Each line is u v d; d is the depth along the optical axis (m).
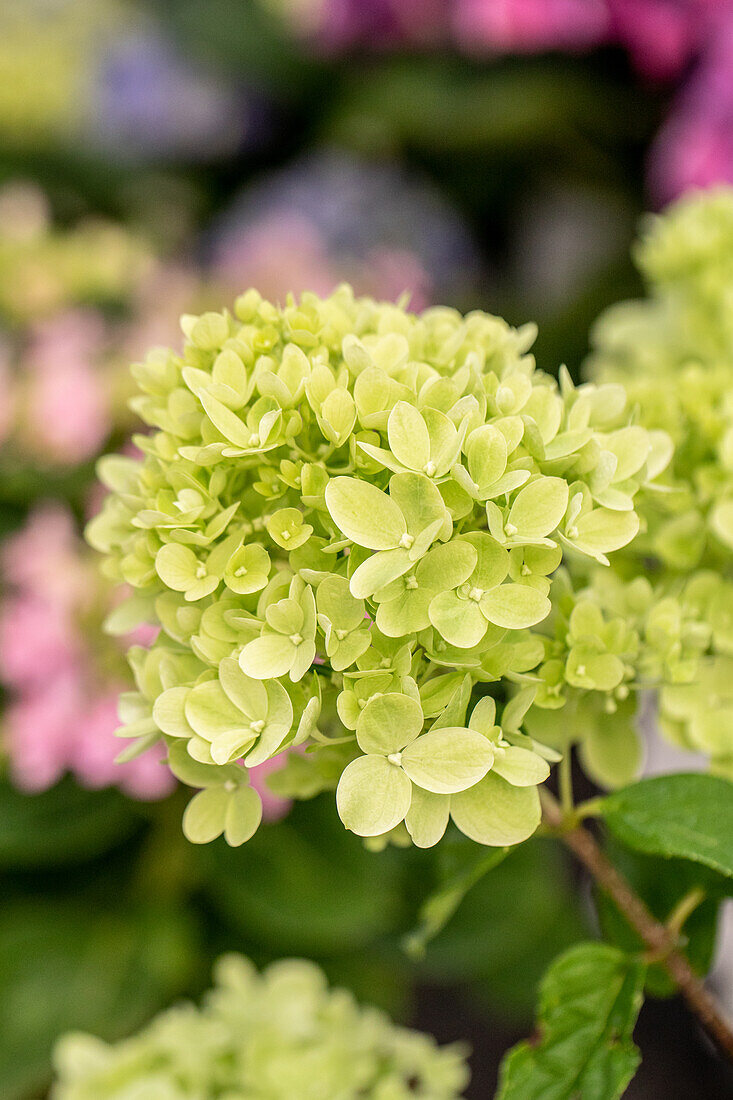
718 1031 0.62
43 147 1.89
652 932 0.62
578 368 1.49
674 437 0.64
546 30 1.33
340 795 0.55
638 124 1.41
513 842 0.56
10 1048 1.00
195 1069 0.72
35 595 1.04
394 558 0.56
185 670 0.58
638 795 0.61
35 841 1.07
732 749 0.62
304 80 1.76
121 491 0.62
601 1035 0.61
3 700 1.12
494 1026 1.42
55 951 1.07
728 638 0.62
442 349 0.60
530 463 0.57
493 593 0.56
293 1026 0.75
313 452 0.58
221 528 0.58
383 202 1.81
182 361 0.60
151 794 0.96
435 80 1.50
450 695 0.56
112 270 1.29
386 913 1.13
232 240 1.78
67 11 2.13
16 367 1.18
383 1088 0.73
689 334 0.77
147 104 1.88
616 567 0.64
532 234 1.74
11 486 1.15
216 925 1.18
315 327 0.59
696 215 0.79
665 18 1.30
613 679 0.59
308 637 0.56
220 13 1.77
